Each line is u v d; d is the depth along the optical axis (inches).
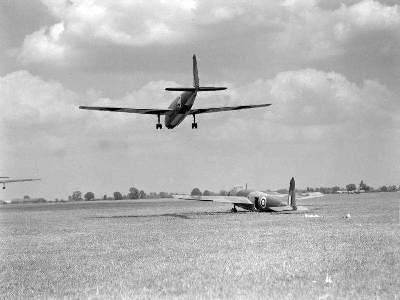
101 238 1263.5
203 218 1951.3
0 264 874.1
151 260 856.3
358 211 2140.7
